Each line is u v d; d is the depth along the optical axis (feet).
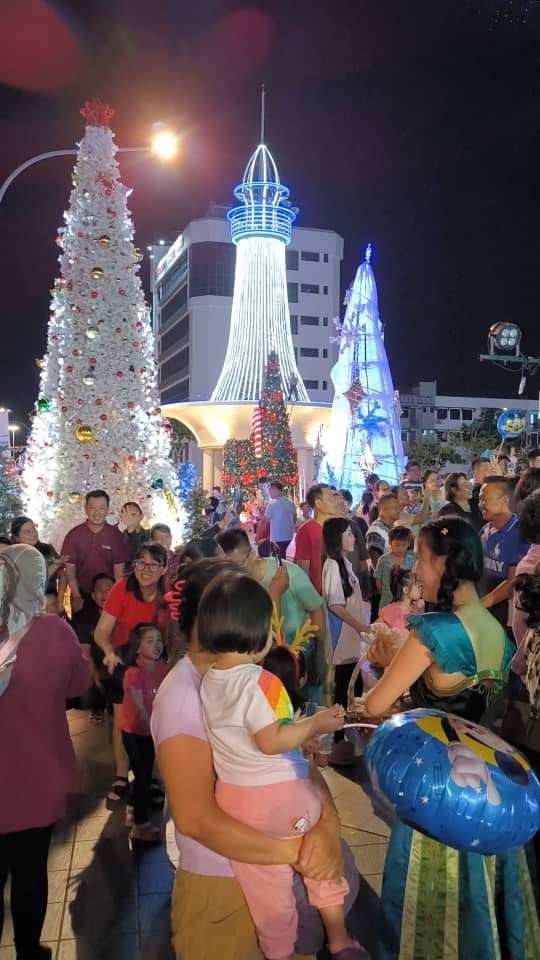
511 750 8.12
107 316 40.57
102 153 41.42
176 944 7.56
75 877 12.61
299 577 16.12
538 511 11.75
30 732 9.77
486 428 231.30
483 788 7.46
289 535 36.88
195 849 7.48
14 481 42.32
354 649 17.74
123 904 11.74
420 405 276.41
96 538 23.22
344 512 24.30
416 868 8.33
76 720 21.63
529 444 115.55
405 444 272.10
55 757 10.00
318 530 22.70
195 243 219.61
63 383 40.16
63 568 23.02
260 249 99.71
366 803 15.23
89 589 23.02
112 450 40.09
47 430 40.34
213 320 218.38
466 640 8.55
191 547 14.85
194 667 7.83
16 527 22.94
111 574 23.18
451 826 7.44
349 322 88.69
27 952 9.86
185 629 8.11
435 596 9.23
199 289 219.41
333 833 7.54
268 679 7.11
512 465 29.68
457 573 8.88
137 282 42.34
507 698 10.02
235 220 100.42
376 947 10.38
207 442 116.37
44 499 39.88
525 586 10.08
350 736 18.57
